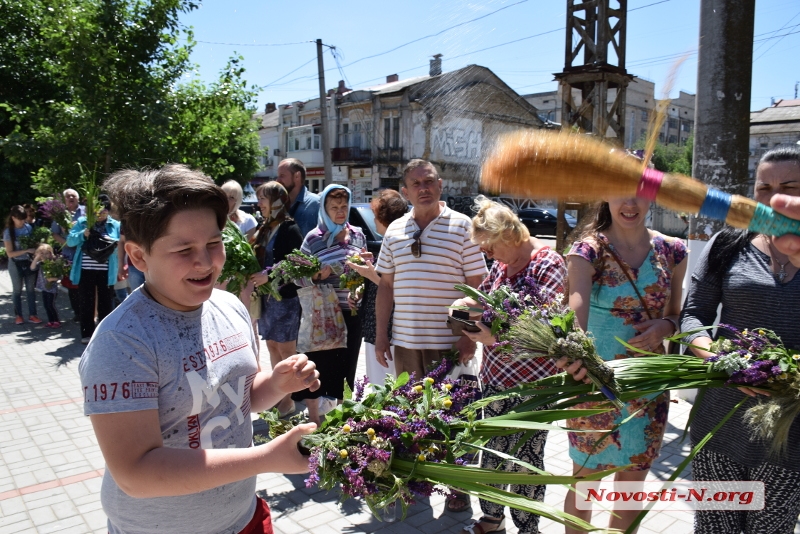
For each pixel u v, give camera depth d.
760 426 1.79
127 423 1.35
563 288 2.75
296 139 42.16
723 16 4.42
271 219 4.68
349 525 3.36
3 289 12.44
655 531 3.17
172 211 1.40
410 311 3.44
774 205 1.32
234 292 4.16
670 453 4.14
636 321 2.52
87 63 9.32
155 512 1.51
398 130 31.70
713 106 4.53
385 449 1.53
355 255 3.95
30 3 10.34
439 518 3.42
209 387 1.53
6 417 5.08
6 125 13.95
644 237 2.56
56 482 3.92
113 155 9.64
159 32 9.63
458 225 3.44
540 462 2.84
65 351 7.29
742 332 2.00
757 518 2.17
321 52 21.56
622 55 5.75
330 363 4.37
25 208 10.35
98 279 7.48
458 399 1.80
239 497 1.64
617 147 1.44
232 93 10.45
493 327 2.06
